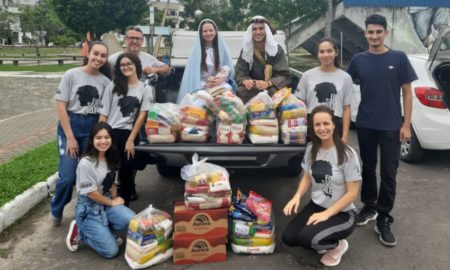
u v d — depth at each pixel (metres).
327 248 3.13
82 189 3.32
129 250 3.19
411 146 5.54
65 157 3.73
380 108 3.55
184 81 4.48
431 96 5.14
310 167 3.32
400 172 5.36
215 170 3.27
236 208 3.38
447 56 5.24
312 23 16.03
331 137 3.23
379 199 3.58
